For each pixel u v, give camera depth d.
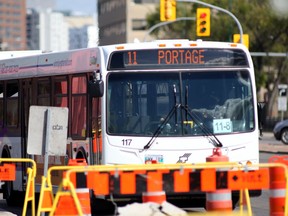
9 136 50.44
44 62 46.03
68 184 26.53
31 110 36.03
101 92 38.59
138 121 38.97
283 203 28.22
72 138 42.44
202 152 39.06
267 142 126.12
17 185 49.28
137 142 38.84
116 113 39.03
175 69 39.47
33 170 36.16
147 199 27.34
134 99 39.09
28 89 48.06
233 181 27.53
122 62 39.25
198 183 27.33
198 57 39.66
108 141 38.91
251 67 40.03
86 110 40.91
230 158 39.22
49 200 31.95
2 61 51.88
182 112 39.12
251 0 189.12
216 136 39.16
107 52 39.38
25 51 57.41
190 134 39.03
